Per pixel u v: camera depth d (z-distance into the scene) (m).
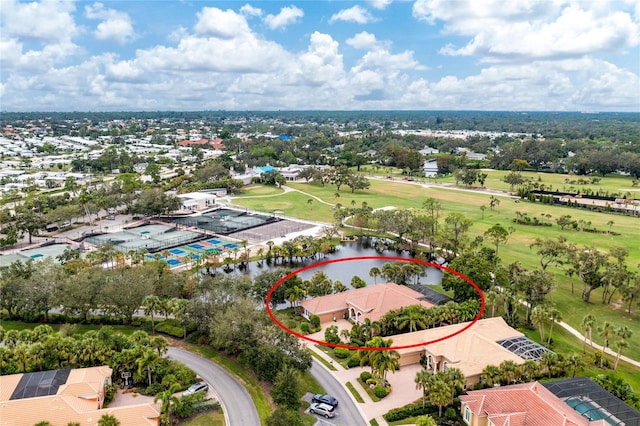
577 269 124.44
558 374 83.44
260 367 82.06
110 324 106.19
